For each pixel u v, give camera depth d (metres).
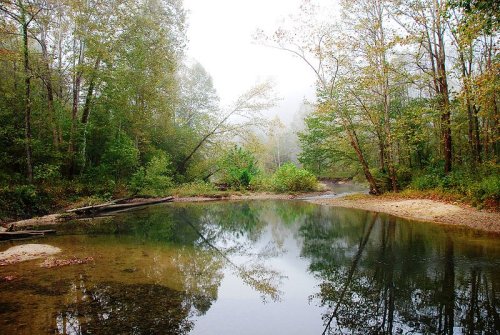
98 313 4.44
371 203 16.72
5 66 15.62
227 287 5.72
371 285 5.73
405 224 11.20
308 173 26.39
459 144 17.78
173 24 24.12
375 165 24.33
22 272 6.21
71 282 5.70
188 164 27.80
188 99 35.66
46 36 16.59
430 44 15.97
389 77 16.97
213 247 8.90
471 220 10.81
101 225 11.94
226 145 27.44
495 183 11.73
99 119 19.61
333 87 17.52
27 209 13.02
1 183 13.19
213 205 18.94
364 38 16.98
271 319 4.46
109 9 17.39
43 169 15.44
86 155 19.22
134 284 5.67
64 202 15.05
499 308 4.63
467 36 9.16
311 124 22.44
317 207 17.12
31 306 4.65
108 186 17.95
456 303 4.83
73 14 16.28
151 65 20.80
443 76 15.48
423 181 16.53
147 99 21.38
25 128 14.55
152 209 16.97
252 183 26.45
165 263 7.09
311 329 4.18
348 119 18.98
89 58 17.62
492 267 6.36
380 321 4.38
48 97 16.55
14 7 13.95
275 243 9.44
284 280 6.15
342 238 9.74
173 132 25.80
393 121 19.92
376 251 7.94
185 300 5.04
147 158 23.08
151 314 4.47
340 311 4.73
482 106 11.70
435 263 6.72
